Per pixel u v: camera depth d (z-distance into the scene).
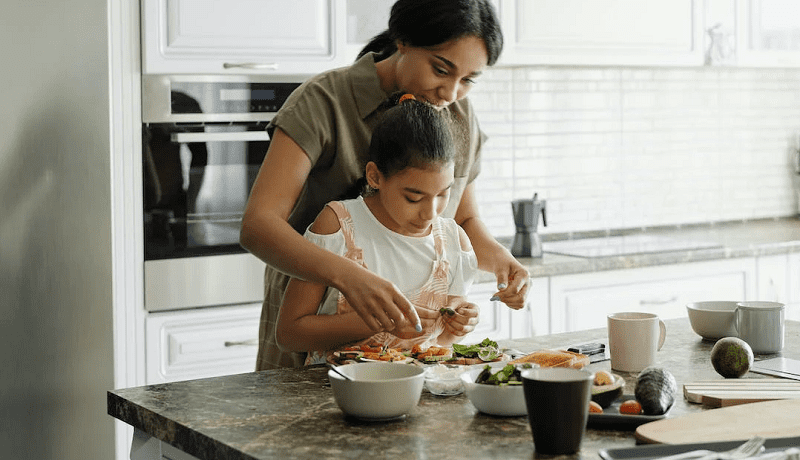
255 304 3.16
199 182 3.04
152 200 2.97
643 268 3.58
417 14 1.73
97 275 2.80
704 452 1.07
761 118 4.56
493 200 3.91
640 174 4.25
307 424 1.28
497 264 1.95
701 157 4.41
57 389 2.78
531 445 1.17
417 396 1.29
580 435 1.13
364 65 1.87
